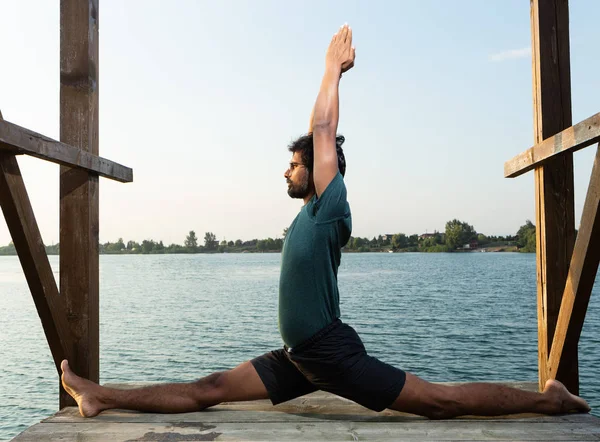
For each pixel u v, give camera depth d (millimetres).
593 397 10938
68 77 2816
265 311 30000
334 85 2312
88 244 2787
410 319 25625
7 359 15570
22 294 47969
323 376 2201
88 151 2787
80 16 2828
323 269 2186
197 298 40250
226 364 14648
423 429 2252
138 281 67312
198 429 2287
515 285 53438
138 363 14836
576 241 2355
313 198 2264
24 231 2293
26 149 2072
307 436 2186
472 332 21078
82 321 2775
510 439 2125
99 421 2402
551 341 2750
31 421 9227
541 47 2773
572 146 2178
